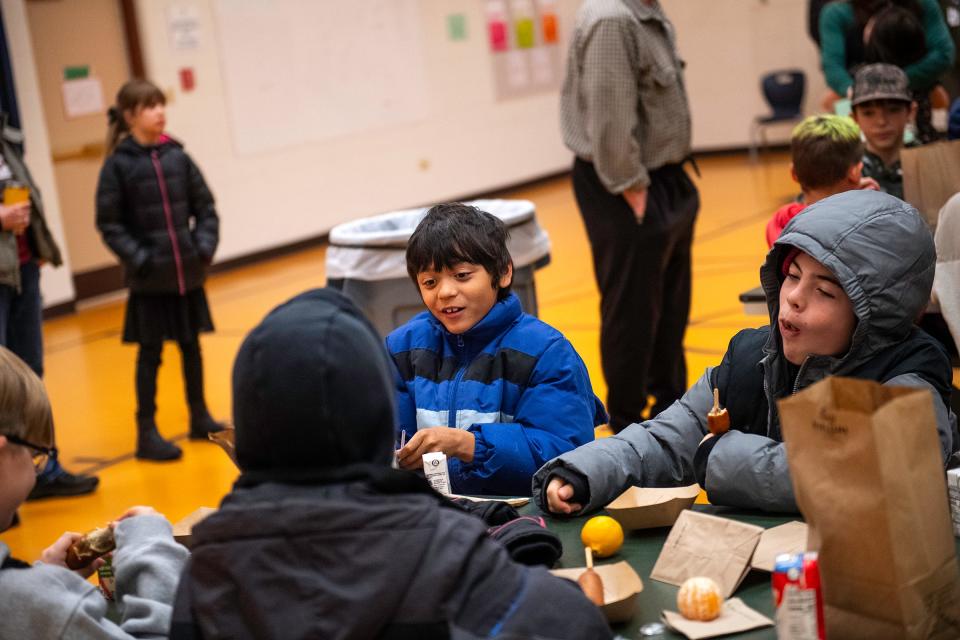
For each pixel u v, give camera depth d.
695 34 12.54
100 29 8.42
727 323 6.00
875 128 3.57
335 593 1.11
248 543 1.14
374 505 1.15
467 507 1.69
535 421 2.20
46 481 4.49
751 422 1.88
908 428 1.21
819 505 1.24
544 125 11.95
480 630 1.12
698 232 8.57
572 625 1.15
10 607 1.38
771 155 12.29
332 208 9.93
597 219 4.11
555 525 1.76
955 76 5.64
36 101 7.73
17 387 1.47
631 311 4.15
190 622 1.17
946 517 1.27
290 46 9.48
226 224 9.17
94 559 1.67
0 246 4.08
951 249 2.52
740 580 1.46
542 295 7.20
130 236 4.71
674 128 4.07
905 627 1.22
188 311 4.89
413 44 10.47
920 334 1.76
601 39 3.90
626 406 4.24
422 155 10.67
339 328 1.19
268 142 9.39
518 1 11.51
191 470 4.70
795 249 1.75
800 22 11.88
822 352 1.73
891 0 4.82
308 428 1.16
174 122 8.79
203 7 8.90
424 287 2.27
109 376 6.39
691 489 1.73
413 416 2.34
